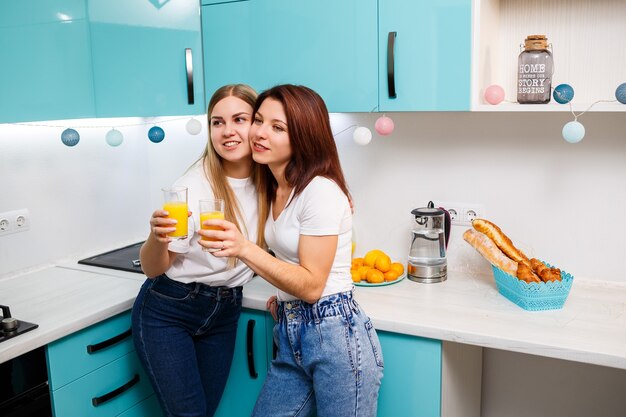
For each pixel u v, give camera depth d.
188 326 1.97
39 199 2.45
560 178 2.19
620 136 2.08
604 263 2.18
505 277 2.06
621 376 2.24
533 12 2.15
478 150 2.29
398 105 2.04
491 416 2.50
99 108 2.29
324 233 1.66
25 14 2.01
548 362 2.35
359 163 2.50
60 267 2.50
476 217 2.34
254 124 1.76
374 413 1.83
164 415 2.05
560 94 1.88
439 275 2.27
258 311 2.14
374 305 2.04
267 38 2.19
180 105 2.33
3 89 1.96
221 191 1.89
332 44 2.09
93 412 2.05
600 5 2.05
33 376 1.85
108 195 2.74
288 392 1.87
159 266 1.81
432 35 1.94
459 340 1.82
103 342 2.05
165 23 2.29
